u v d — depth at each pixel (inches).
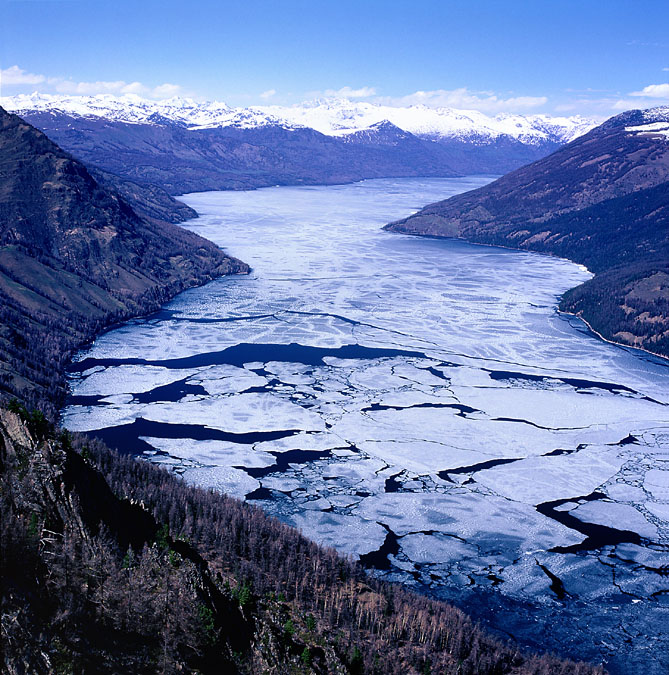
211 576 5703.7
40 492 4562.0
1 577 3737.7
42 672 3518.7
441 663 5851.4
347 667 5433.1
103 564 4446.4
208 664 4402.1
